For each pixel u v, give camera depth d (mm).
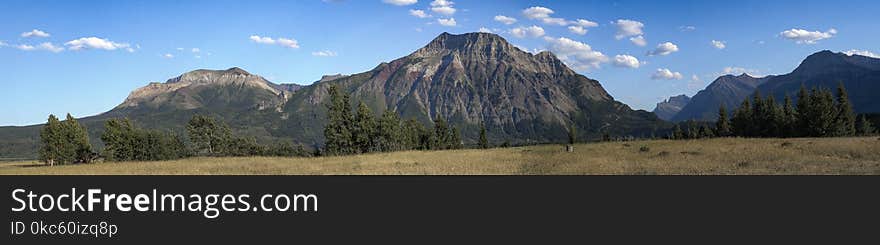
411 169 29266
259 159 45594
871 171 23109
